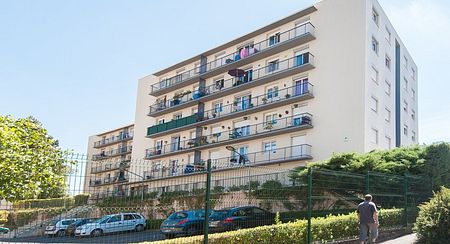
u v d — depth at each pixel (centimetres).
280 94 3281
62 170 718
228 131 3669
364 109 2681
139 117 4856
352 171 1891
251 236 966
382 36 3125
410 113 3684
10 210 655
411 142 3625
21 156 666
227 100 3809
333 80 2903
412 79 3903
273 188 1147
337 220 1192
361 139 2648
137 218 795
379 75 2967
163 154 4222
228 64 3725
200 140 3869
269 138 3294
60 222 689
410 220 1545
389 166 1809
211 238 888
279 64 3338
